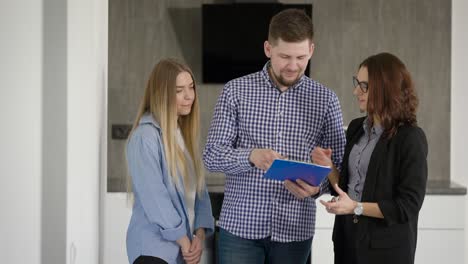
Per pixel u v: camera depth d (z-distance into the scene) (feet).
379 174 8.61
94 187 9.48
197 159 9.60
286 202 9.39
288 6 14.96
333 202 8.47
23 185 8.00
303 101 9.49
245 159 9.01
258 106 9.45
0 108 7.90
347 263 8.94
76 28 8.36
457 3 15.58
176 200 9.12
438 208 13.87
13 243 8.01
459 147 15.83
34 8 7.90
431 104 15.81
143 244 9.06
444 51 15.71
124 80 15.69
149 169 8.91
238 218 9.45
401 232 8.63
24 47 7.91
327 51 15.74
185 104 9.26
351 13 15.67
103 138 10.07
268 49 9.46
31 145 7.99
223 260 9.67
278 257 9.52
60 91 8.00
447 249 13.92
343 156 9.36
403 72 8.72
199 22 15.66
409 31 15.70
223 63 15.11
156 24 15.66
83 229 8.95
